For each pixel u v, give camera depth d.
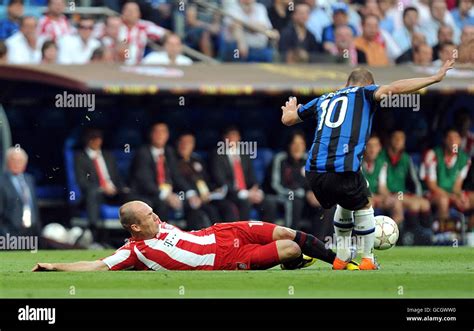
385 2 76.81
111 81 63.16
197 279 34.31
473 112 71.81
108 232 64.19
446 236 68.56
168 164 65.06
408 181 68.00
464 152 69.81
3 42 67.69
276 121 70.62
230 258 37.16
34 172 67.62
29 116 67.31
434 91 67.88
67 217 67.06
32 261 46.25
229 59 73.44
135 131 68.56
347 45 74.00
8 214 61.50
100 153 64.56
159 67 67.31
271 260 37.34
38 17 69.50
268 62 73.69
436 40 76.88
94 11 71.19
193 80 65.12
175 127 69.44
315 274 35.66
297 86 65.81
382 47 75.06
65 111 67.69
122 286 33.00
